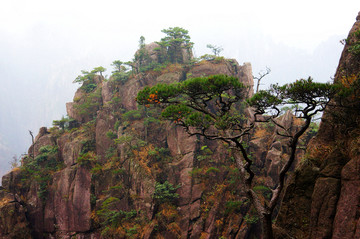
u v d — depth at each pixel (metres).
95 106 86.94
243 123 64.25
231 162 62.22
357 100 18.50
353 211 15.63
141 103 21.19
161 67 81.69
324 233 16.62
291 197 20.14
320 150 20.27
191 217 58.91
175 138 68.00
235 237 54.03
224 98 63.12
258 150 59.66
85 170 73.00
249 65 80.12
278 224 20.31
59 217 72.88
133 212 62.69
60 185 74.00
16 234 68.69
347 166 16.80
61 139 82.06
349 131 18.67
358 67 21.05
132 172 66.50
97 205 68.38
